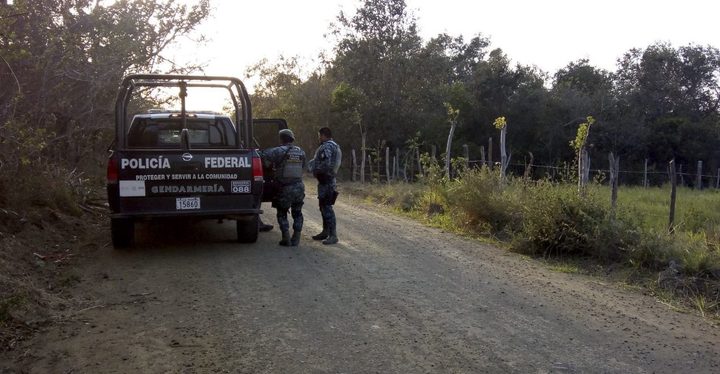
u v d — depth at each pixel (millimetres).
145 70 11281
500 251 8383
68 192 9734
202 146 8688
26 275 6094
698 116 38344
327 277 6574
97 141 12859
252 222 8289
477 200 9891
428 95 29875
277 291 5961
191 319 5062
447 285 6352
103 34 9664
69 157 11641
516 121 33906
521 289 6254
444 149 28922
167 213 7504
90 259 7254
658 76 38719
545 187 8758
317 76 32625
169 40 11547
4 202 7777
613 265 7293
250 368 4051
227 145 8758
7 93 8172
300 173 8359
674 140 33781
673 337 4824
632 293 6211
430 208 11953
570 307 5617
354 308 5441
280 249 8117
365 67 29047
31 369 4004
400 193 14391
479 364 4188
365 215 12250
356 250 8188
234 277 6477
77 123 11234
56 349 4352
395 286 6254
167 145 8602
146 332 4734
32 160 8984
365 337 4688
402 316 5234
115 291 5883
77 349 4359
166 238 8797
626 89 38938
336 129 29984
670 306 5734
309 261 7379
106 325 4887
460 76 39656
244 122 8188
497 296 5953
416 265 7312
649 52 39500
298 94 31703
